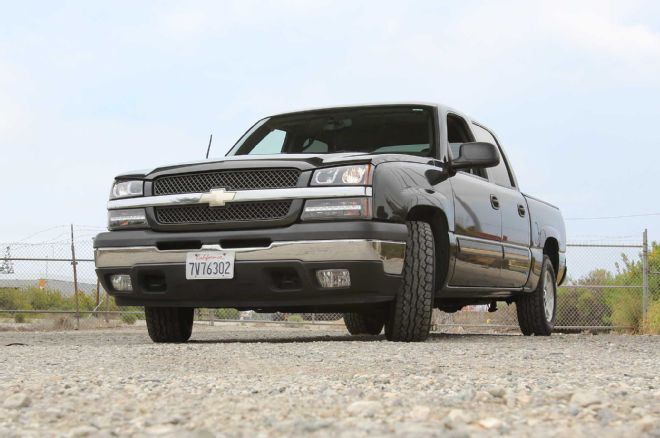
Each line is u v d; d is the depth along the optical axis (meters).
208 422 2.62
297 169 6.59
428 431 2.29
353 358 5.09
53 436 2.41
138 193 7.06
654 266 16.92
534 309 9.79
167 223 6.87
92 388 3.52
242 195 6.64
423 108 7.89
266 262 6.52
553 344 7.24
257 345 6.21
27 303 16.48
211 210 6.77
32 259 16.20
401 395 3.22
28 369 4.52
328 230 6.39
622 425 2.56
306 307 7.22
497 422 2.50
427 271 6.87
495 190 8.37
